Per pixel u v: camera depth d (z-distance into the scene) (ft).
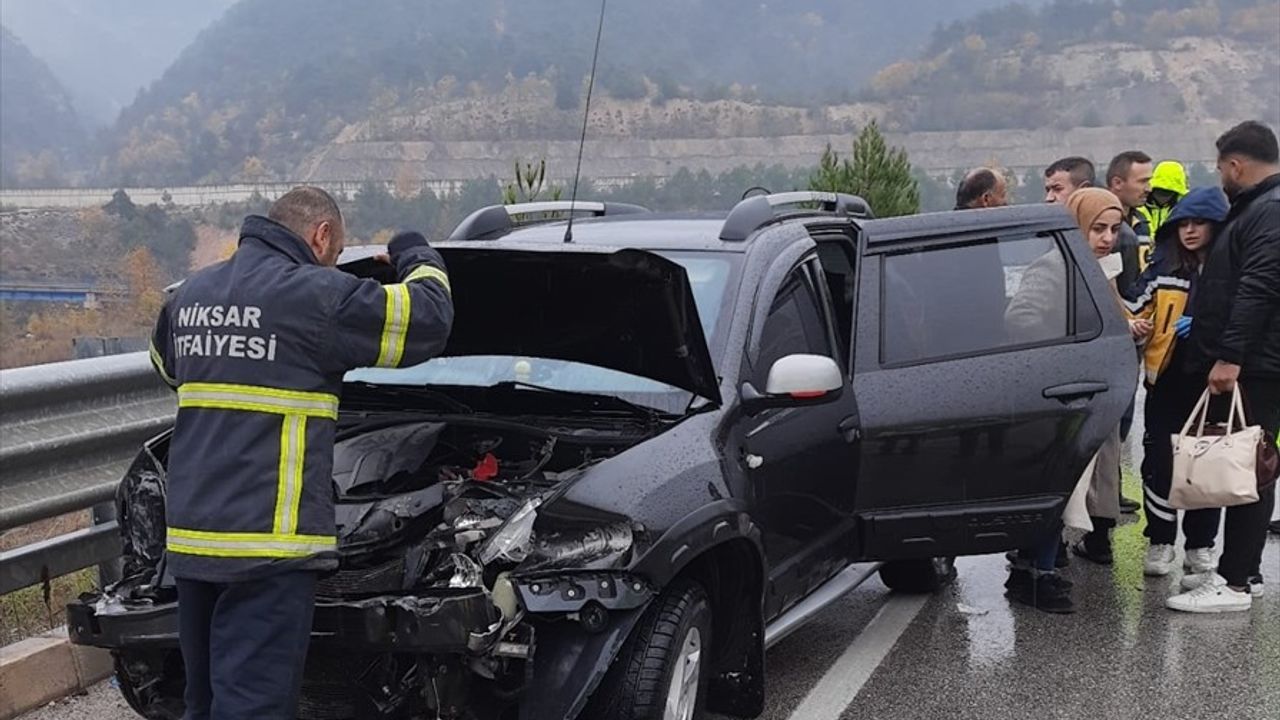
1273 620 19.12
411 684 10.98
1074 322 17.90
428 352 11.06
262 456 10.36
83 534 16.08
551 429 13.32
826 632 18.52
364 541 11.32
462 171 508.53
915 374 16.66
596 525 11.49
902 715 15.25
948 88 546.67
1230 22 588.91
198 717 10.92
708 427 13.23
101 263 406.62
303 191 11.27
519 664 11.18
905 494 16.69
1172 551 21.31
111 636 11.69
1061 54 582.35
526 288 14.05
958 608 19.76
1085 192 20.97
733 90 545.44
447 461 13.83
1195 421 20.30
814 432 15.06
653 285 13.30
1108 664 17.16
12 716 14.56
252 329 10.44
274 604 10.28
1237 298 18.67
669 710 11.91
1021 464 17.31
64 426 15.79
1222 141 19.12
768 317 14.83
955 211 17.94
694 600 12.29
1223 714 15.42
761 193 18.89
